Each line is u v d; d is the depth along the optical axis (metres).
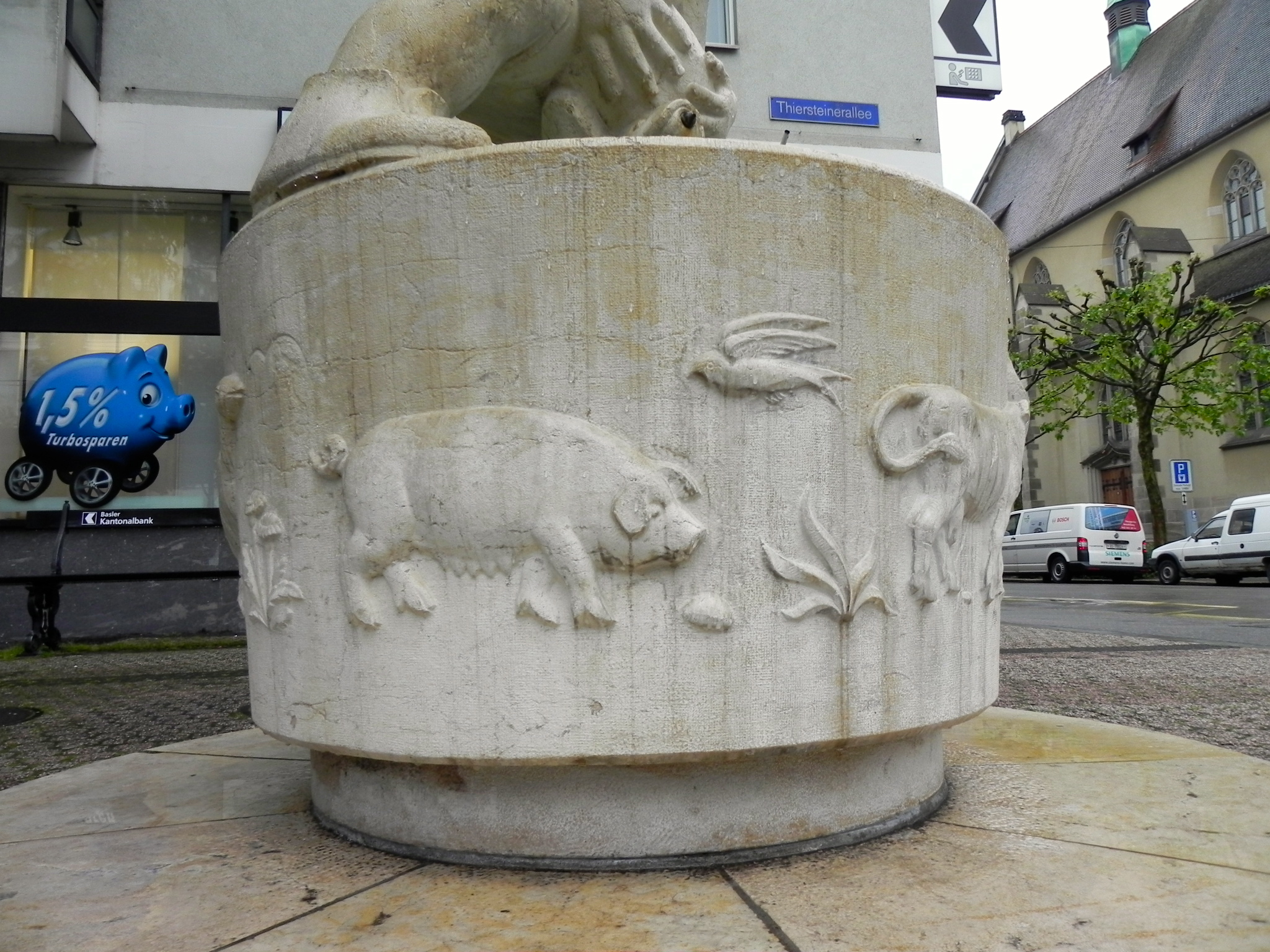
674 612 1.96
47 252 8.95
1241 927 1.69
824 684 2.03
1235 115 29.30
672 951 1.63
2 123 7.84
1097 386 30.22
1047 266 37.41
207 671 6.51
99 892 1.96
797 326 2.02
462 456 1.99
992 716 3.76
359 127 2.34
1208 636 8.38
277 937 1.72
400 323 2.08
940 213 2.24
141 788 2.86
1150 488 21.08
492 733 1.98
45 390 8.74
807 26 10.78
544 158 2.00
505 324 2.01
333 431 2.17
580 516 1.94
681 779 2.06
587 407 1.98
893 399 2.10
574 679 1.96
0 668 6.72
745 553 1.98
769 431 2.00
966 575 2.33
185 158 8.96
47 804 2.68
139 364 8.91
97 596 8.44
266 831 2.39
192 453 8.98
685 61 3.30
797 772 2.14
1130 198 33.00
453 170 2.04
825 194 2.06
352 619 2.10
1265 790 2.61
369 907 1.86
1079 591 16.62
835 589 2.03
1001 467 2.39
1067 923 1.72
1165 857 2.07
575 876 2.01
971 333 2.34
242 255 2.42
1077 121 42.00
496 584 1.99
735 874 2.00
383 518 2.04
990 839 2.21
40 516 8.59
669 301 1.98
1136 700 4.78
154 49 8.97
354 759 2.33
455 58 2.75
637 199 1.98
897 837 2.23
